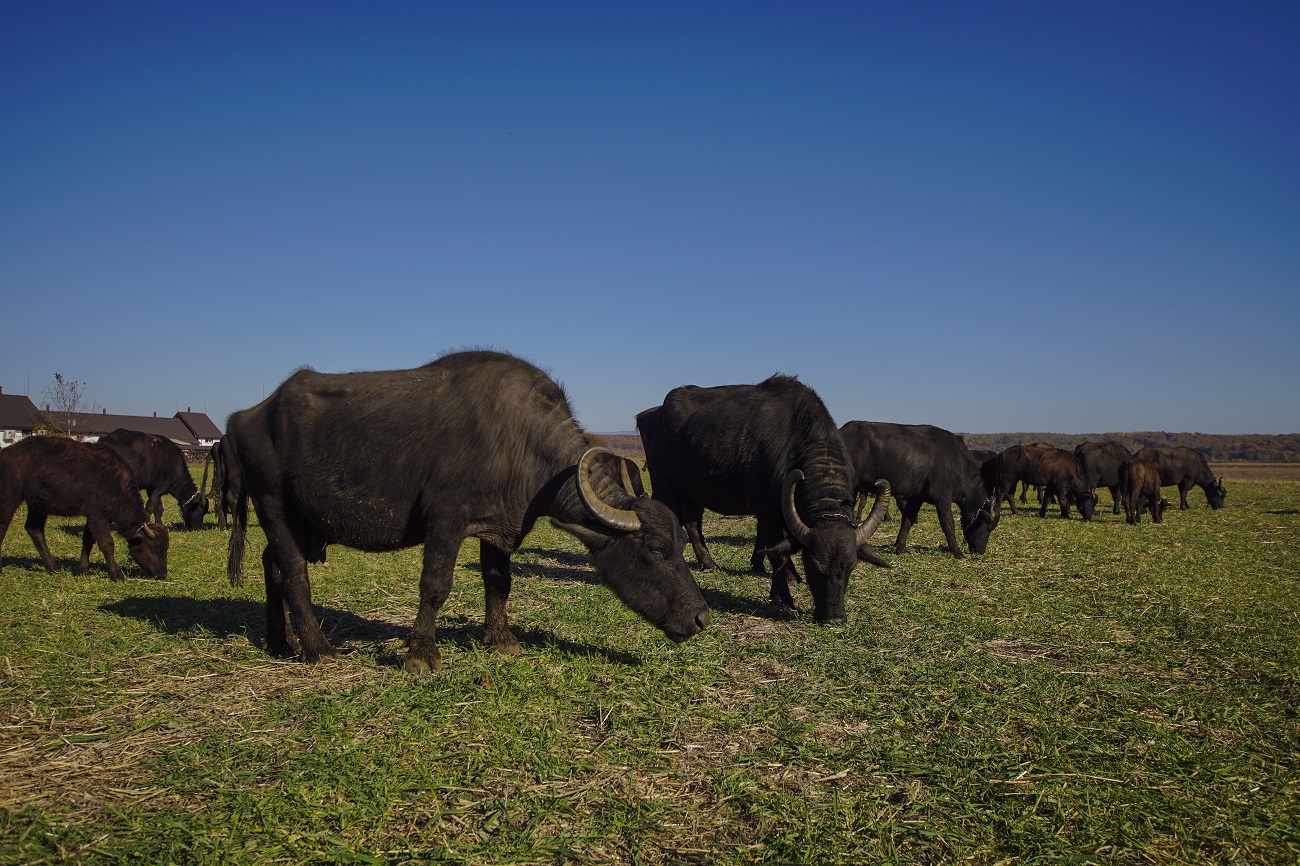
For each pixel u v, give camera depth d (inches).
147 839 144.5
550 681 238.1
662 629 258.7
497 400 256.8
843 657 274.1
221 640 283.6
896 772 183.2
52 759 178.9
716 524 777.6
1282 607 369.7
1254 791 175.8
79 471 407.8
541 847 145.3
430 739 192.7
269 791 163.8
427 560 253.0
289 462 263.7
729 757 189.2
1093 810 165.6
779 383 410.3
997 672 259.1
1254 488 1684.3
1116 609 359.9
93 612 322.7
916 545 599.2
